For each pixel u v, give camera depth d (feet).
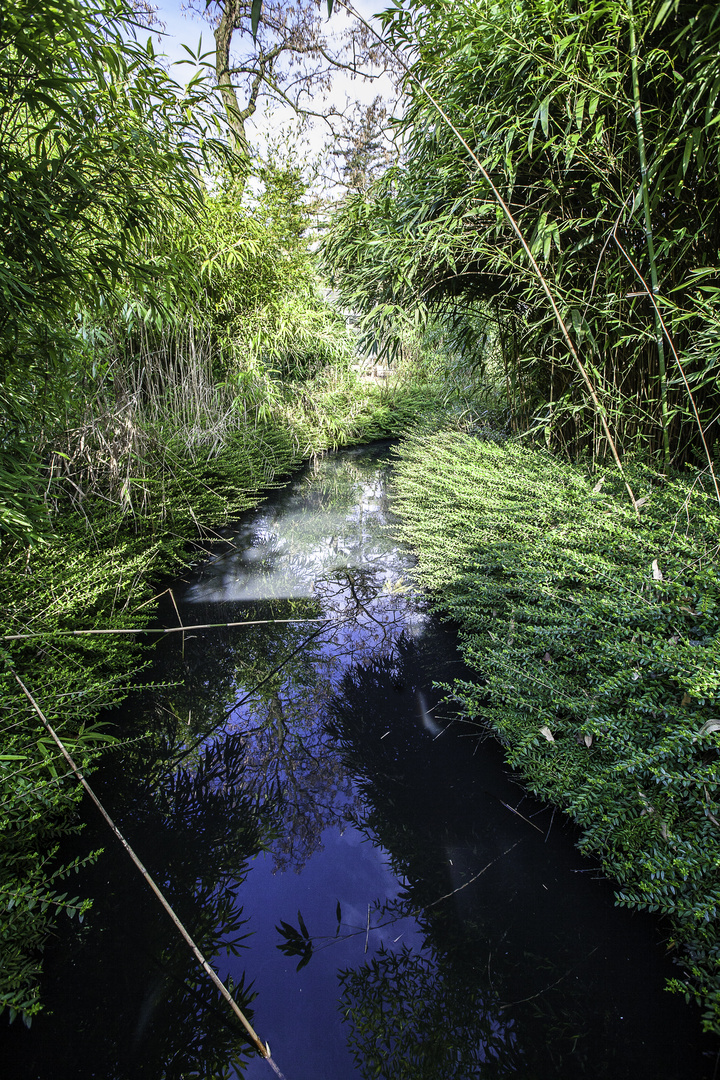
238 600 8.33
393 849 4.08
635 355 6.56
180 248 6.91
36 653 5.26
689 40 4.59
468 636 6.47
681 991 2.65
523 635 5.16
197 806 4.59
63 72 4.35
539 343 8.16
